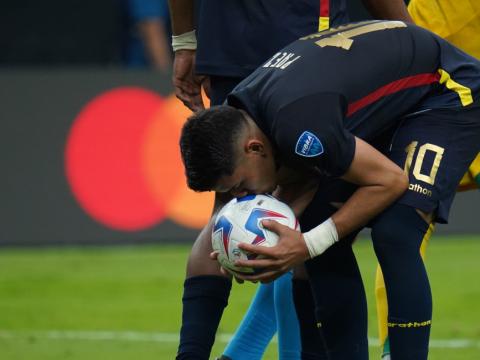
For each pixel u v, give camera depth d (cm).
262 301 1625
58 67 4231
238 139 1334
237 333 1636
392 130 1480
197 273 1479
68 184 3462
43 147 3466
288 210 1394
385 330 1570
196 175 1339
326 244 1361
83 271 3067
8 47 4303
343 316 1448
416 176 1403
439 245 3409
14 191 3462
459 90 1456
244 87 1385
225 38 1569
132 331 2308
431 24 1802
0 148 3466
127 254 3334
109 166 3453
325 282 1445
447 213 1442
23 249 3462
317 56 1385
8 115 3466
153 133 3441
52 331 2316
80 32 4294
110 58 4281
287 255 1356
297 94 1332
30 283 2908
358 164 1333
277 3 1543
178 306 2586
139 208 3453
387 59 1419
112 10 4291
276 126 1325
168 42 3925
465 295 2641
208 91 1686
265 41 1550
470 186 1764
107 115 3456
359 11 3809
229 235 1373
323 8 1549
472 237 3534
